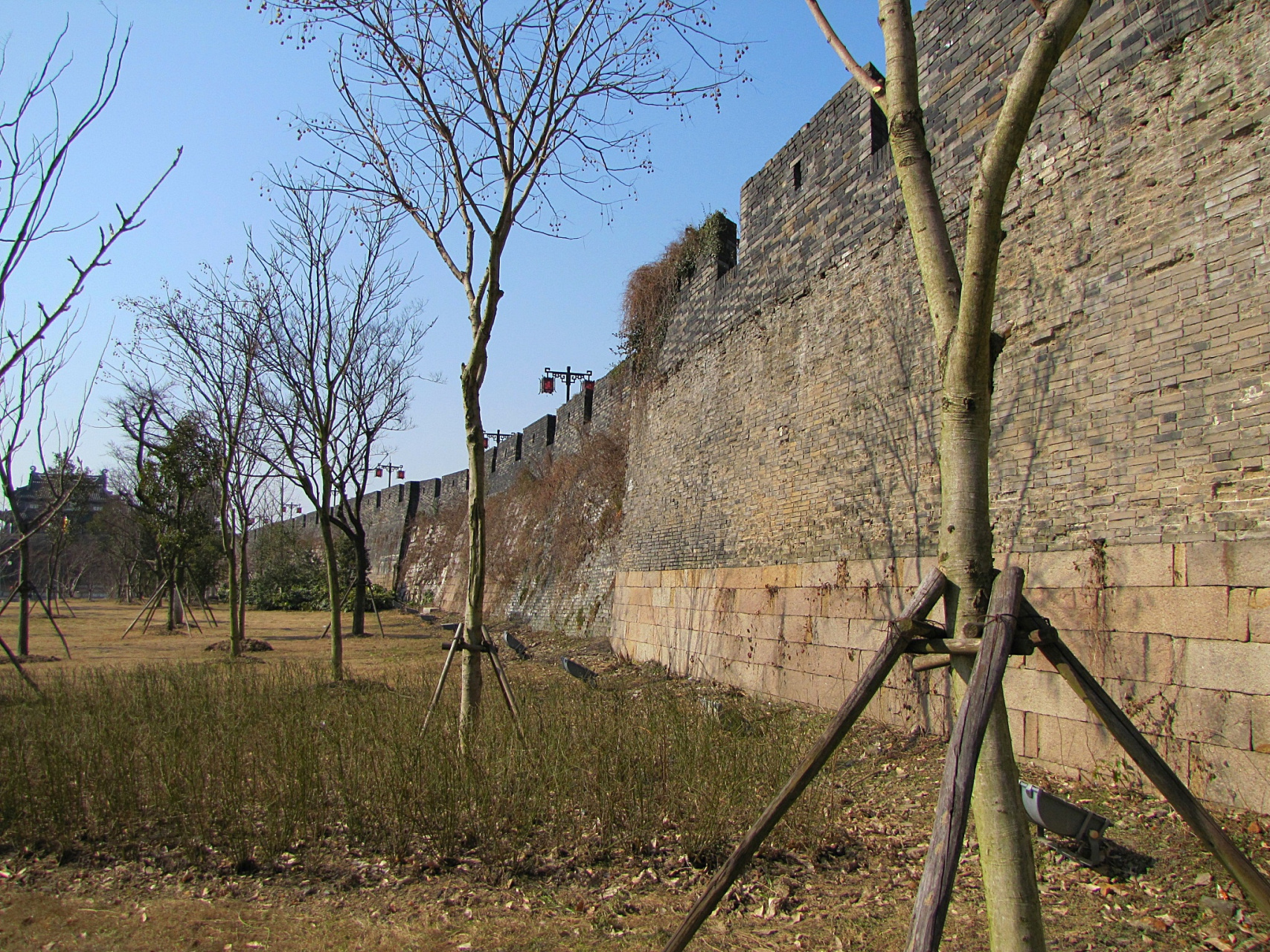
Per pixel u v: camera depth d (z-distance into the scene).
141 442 21.89
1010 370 7.15
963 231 8.02
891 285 9.07
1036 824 5.03
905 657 8.19
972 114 8.06
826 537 9.83
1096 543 6.17
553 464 25.91
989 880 2.67
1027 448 6.90
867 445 9.21
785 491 10.85
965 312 2.86
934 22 8.71
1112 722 2.60
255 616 32.53
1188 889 4.29
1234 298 5.46
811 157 10.96
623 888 4.54
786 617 10.45
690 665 13.04
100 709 7.65
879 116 9.77
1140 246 6.14
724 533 12.53
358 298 15.43
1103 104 6.57
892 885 4.61
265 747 6.26
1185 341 5.73
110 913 4.12
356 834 5.12
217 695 8.78
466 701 7.29
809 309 10.66
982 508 2.90
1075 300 6.62
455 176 8.15
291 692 8.84
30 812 5.16
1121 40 6.47
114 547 40.94
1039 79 2.76
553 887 4.54
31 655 15.21
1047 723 6.39
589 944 3.88
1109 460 6.18
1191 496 5.57
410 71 7.80
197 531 23.91
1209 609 5.36
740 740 6.70
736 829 5.20
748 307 12.48
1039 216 7.05
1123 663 5.86
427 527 40.41
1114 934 3.91
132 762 5.63
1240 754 5.08
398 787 5.25
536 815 5.31
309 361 14.53
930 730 7.75
